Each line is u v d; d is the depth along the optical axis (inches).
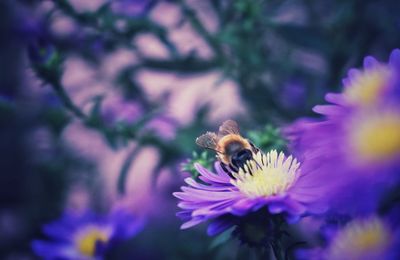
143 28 12.1
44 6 14.6
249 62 11.7
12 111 12.2
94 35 12.4
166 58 12.4
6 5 16.7
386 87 5.9
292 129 7.7
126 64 13.6
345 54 12.1
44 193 14.5
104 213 14.2
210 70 12.4
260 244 6.9
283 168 7.3
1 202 17.0
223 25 12.0
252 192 7.1
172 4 12.7
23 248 15.4
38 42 11.0
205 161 8.7
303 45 12.2
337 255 6.0
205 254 12.4
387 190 5.4
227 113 13.2
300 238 10.2
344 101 6.6
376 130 5.4
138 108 13.6
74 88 14.0
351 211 5.5
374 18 12.3
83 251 12.5
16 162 16.5
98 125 11.6
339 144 5.5
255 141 9.2
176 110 14.1
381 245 5.8
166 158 12.0
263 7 11.8
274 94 12.4
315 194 6.5
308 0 12.6
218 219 6.9
